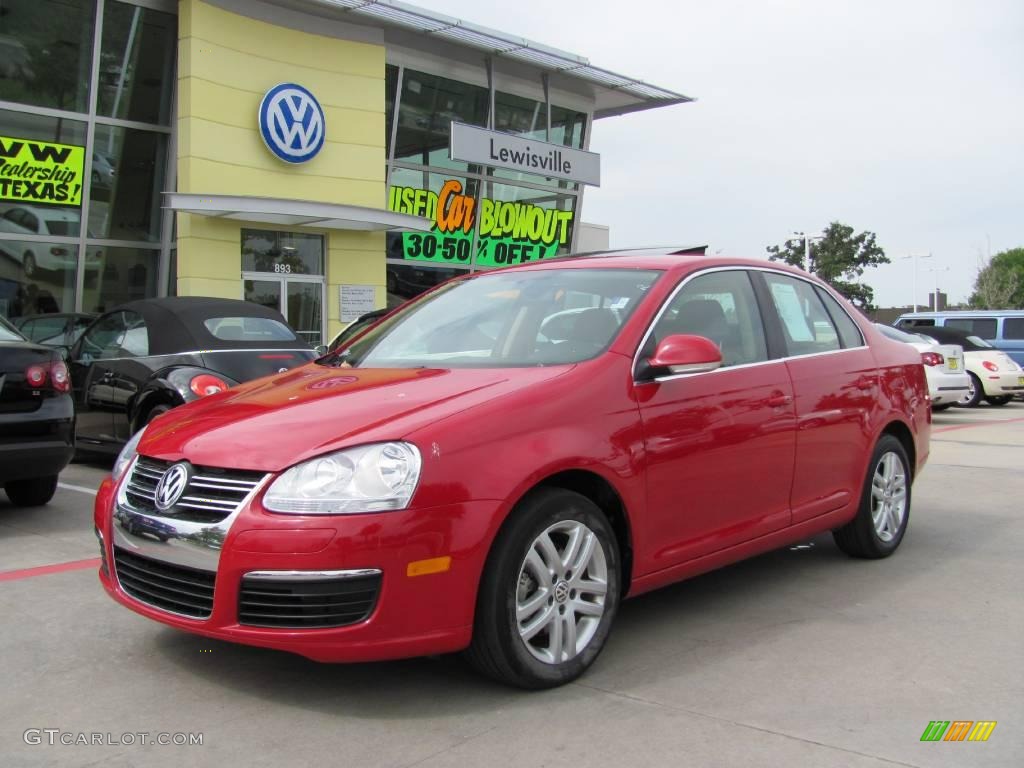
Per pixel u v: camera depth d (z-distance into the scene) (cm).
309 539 305
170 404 713
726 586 493
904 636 413
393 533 308
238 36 1612
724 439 416
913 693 349
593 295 430
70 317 1058
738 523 430
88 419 822
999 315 1992
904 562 544
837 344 520
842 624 430
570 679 353
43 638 400
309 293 1750
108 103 1580
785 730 316
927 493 774
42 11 1491
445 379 379
